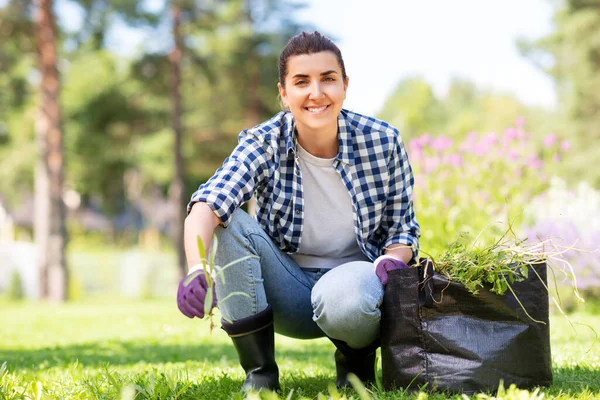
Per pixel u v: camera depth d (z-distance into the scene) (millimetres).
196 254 1983
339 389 2352
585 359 2920
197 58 18094
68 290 14391
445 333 2076
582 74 18906
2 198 29406
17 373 2883
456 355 2066
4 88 15898
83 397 2199
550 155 6980
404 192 2430
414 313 2111
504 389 2049
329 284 2195
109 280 19812
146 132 20984
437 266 2129
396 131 2410
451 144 6777
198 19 17719
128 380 2309
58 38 14719
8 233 29844
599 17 18688
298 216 2346
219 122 20625
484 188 6527
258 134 2289
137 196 30625
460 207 6449
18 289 16250
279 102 2498
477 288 2074
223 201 2121
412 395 2043
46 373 2990
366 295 2158
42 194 15266
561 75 20219
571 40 19047
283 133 2346
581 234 6199
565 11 19516
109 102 20641
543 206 6617
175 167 17875
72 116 20875
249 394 1905
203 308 1853
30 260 18047
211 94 20562
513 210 6430
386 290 2188
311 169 2348
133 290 18562
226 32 18609
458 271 2102
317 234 2400
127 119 21203
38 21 13977
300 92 2227
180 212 17719
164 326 6195
